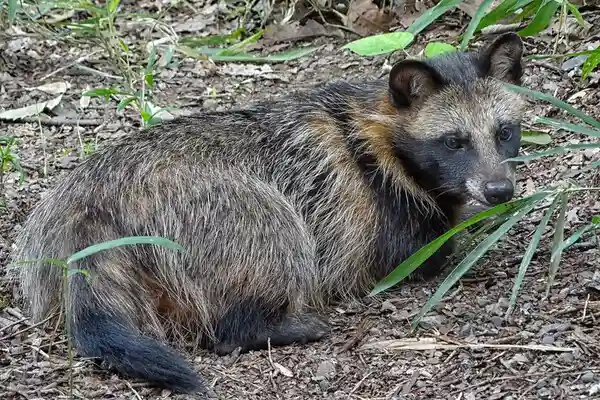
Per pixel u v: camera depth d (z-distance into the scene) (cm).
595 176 1085
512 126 958
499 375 801
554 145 1167
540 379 786
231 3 1628
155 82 1430
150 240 780
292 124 993
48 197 951
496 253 1005
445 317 901
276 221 916
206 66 1465
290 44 1527
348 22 1522
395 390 799
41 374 840
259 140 980
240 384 829
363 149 980
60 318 892
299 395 809
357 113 991
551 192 898
